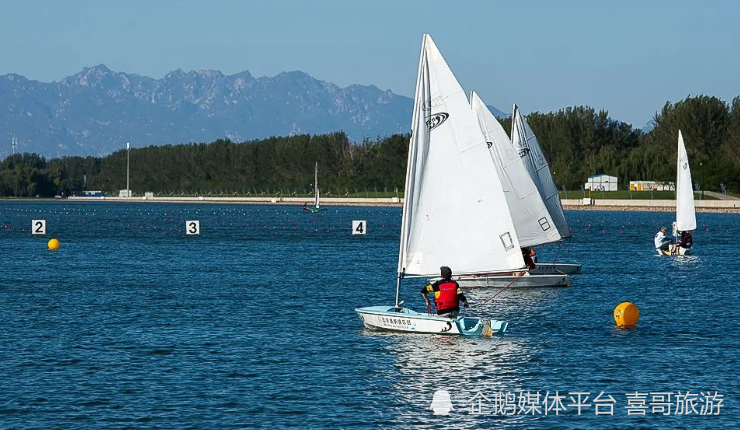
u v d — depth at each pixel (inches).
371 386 1765.5
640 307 2787.9
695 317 2586.1
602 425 1546.5
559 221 3750.0
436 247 2197.3
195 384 1769.2
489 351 2073.1
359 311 2332.7
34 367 1900.8
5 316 2561.5
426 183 2174.0
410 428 1519.4
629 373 1877.5
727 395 1715.1
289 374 1851.6
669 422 1556.3
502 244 2192.4
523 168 3442.4
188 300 2923.2
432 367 1916.8
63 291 3161.9
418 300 2989.7
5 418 1546.5
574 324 2453.2
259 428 1508.4
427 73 2154.3
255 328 2372.0
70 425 1513.3
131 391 1715.1
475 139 2166.6
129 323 2452.0
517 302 2891.2
